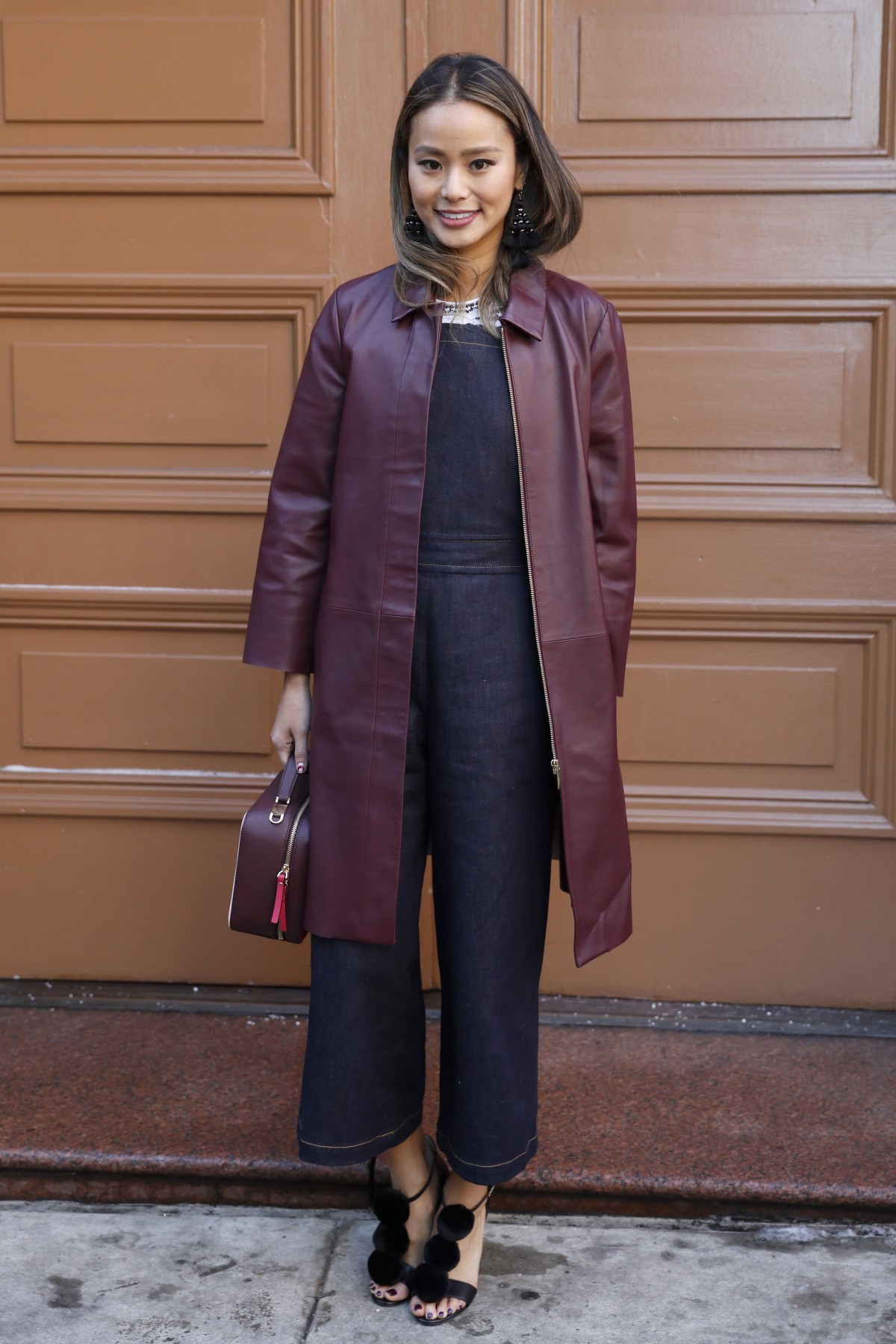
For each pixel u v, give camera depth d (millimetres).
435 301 1633
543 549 1622
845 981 2498
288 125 2371
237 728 2510
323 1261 1858
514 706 1641
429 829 1747
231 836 2531
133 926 2568
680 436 2396
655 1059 2330
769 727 2453
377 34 2316
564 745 1645
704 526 2408
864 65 2291
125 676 2514
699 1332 1688
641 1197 1942
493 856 1663
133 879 2557
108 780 2525
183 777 2521
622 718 2471
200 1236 1917
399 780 1654
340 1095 1695
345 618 1659
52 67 2373
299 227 2379
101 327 2438
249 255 2393
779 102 2311
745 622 2426
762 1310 1735
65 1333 1678
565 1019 2469
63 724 2531
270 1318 1721
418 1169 1832
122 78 2369
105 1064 2281
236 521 2459
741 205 2334
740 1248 1887
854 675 2436
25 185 2385
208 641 2498
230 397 2434
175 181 2371
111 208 2398
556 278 1704
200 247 2400
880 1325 1701
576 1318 1721
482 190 1566
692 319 2367
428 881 2480
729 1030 2445
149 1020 2471
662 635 2441
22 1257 1850
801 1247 1889
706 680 2451
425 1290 1703
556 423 1632
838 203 2320
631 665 2463
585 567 1648
